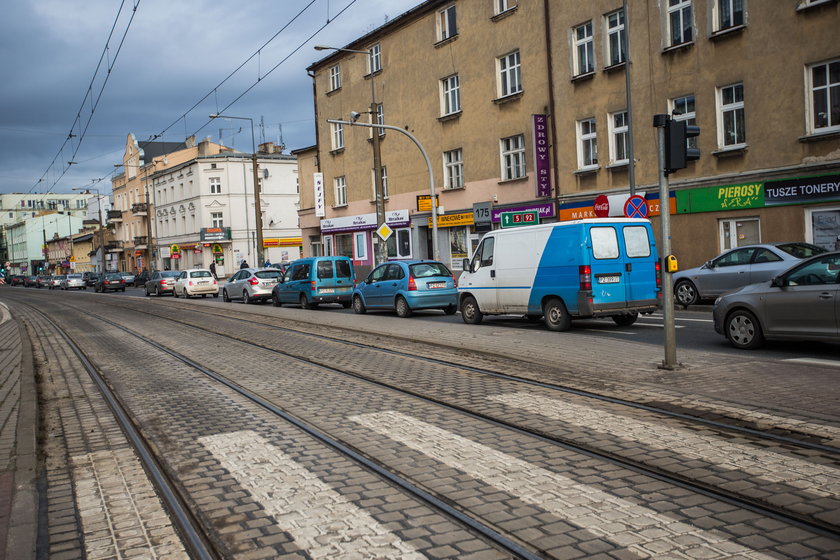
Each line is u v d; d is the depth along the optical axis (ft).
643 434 19.25
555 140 80.18
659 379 26.99
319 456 18.58
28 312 96.63
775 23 59.00
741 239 63.05
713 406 22.08
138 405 26.73
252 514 14.49
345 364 34.91
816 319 30.66
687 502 14.06
